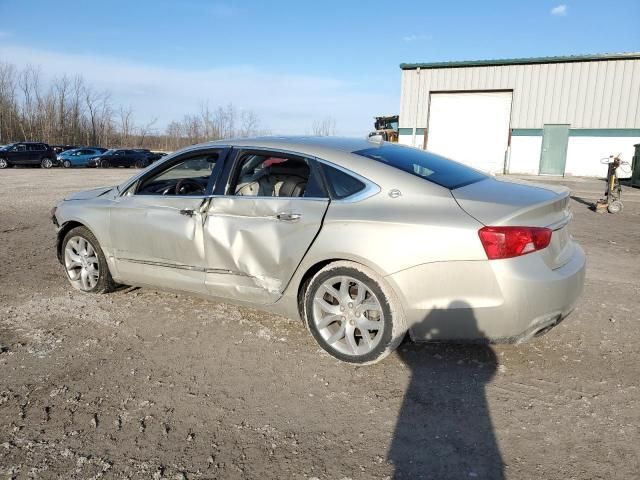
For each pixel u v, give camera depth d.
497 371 3.25
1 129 55.22
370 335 3.23
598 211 11.49
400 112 29.33
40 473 2.27
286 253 3.41
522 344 3.64
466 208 2.99
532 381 3.12
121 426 2.63
